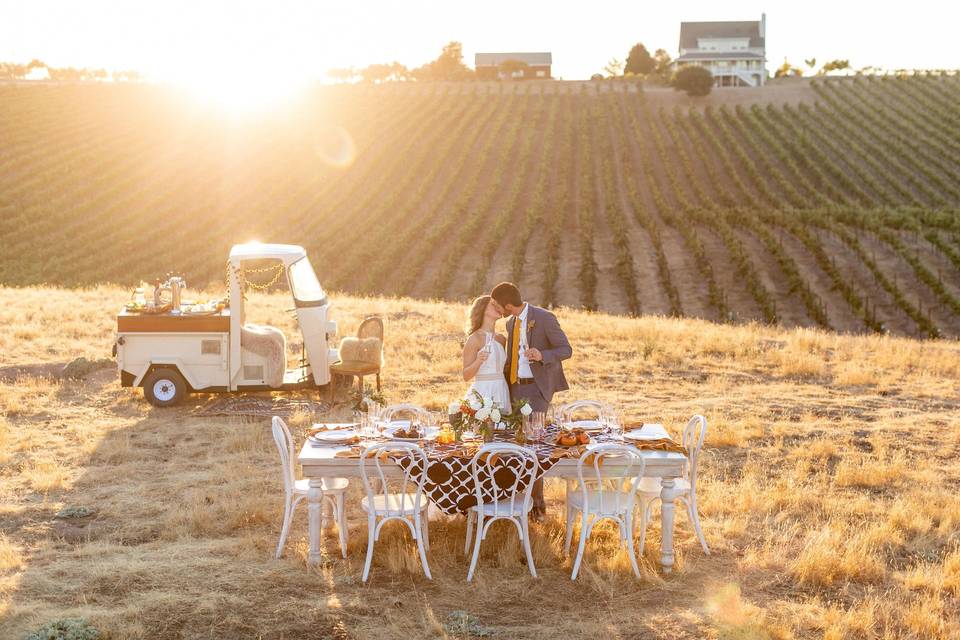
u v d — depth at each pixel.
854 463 8.15
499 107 74.94
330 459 5.73
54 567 5.66
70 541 6.24
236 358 10.42
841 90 78.31
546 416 6.62
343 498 6.03
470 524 6.04
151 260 36.47
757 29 106.25
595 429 6.37
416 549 6.01
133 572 5.59
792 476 7.82
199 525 6.48
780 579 5.67
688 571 5.77
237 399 10.65
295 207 47.03
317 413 10.03
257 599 5.25
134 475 7.81
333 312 16.78
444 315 16.84
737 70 103.38
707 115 69.56
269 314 15.87
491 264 37.84
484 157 57.00
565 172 54.03
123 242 37.78
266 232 42.31
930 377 12.60
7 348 12.79
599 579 5.50
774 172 52.72
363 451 5.71
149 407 10.28
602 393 11.20
